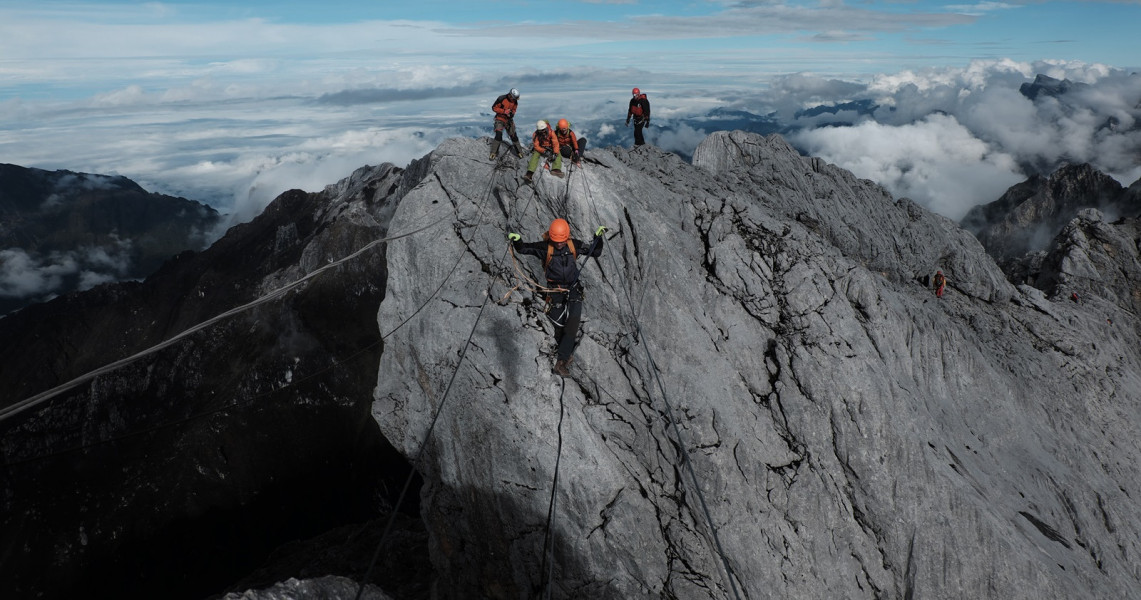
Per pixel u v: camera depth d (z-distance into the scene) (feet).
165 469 361.92
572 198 43.75
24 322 527.81
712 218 49.90
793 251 48.78
